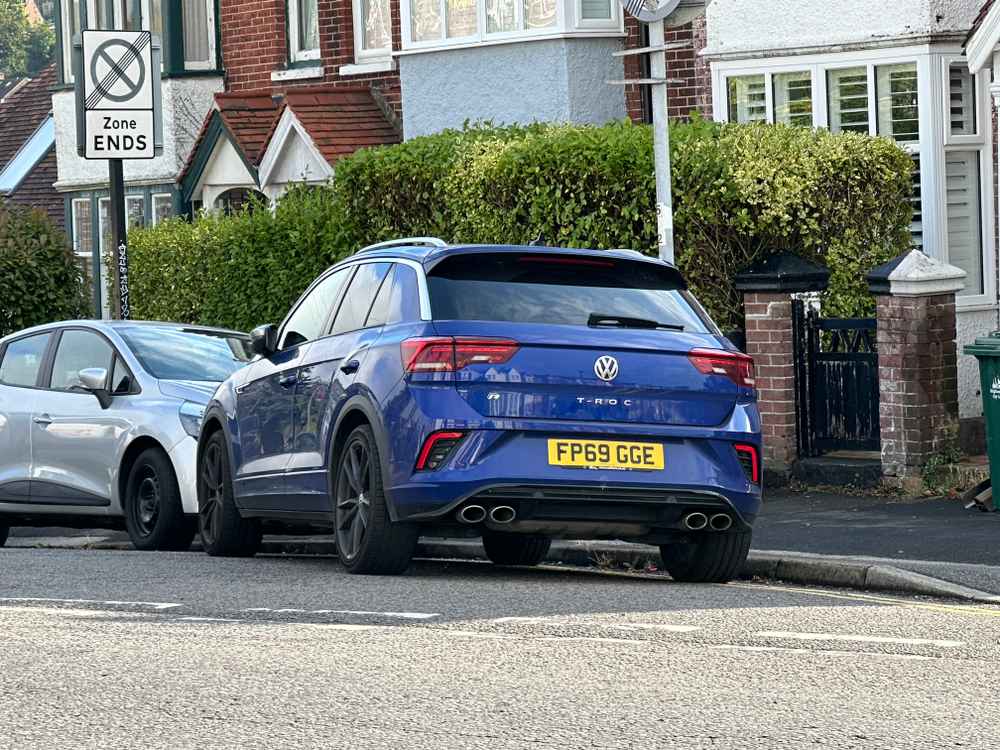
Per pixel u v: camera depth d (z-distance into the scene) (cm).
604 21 2162
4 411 1442
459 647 757
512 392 955
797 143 1545
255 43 2803
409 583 973
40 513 1409
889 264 1429
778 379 1491
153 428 1315
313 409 1074
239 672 704
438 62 2288
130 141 1731
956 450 1433
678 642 770
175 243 2181
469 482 947
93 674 704
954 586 956
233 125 2658
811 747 581
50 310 1952
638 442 970
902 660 730
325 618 841
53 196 3522
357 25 2619
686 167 1507
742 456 992
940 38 1694
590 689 670
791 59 1806
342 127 2498
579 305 991
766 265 1499
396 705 643
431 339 956
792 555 1067
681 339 989
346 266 1115
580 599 903
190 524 1297
